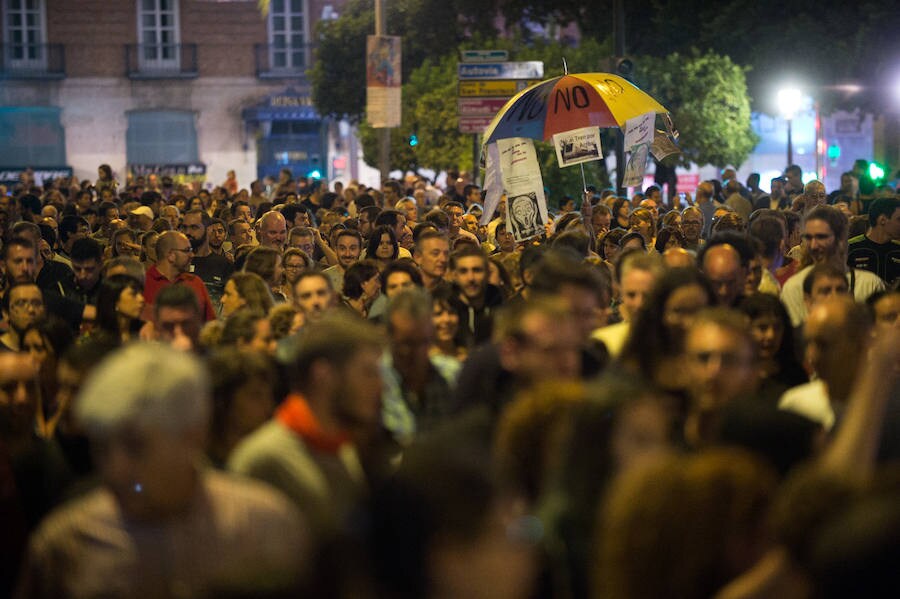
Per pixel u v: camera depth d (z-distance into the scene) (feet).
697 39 150.51
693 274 27.73
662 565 15.64
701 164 142.51
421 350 29.07
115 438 16.63
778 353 32.04
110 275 43.21
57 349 32.96
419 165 164.04
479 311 40.37
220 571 14.32
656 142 63.57
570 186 117.60
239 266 56.59
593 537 18.07
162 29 254.88
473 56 100.07
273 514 17.61
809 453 20.20
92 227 93.50
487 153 58.54
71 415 27.35
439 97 148.87
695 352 24.08
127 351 17.20
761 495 15.65
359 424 21.45
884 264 52.44
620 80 59.31
